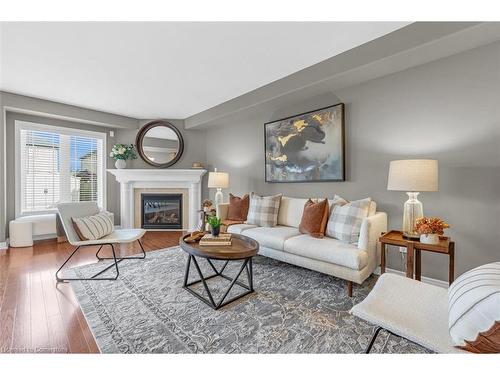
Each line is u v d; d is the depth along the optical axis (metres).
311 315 1.90
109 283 2.47
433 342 1.00
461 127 2.21
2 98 3.59
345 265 2.14
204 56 2.63
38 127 4.20
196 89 3.59
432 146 2.38
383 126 2.72
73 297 2.17
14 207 3.97
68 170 4.57
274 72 3.05
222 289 2.34
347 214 2.50
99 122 4.63
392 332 1.12
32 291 2.28
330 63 2.69
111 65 2.82
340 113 3.03
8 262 3.07
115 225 5.13
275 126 3.87
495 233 2.07
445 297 1.32
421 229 1.92
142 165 5.22
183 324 1.77
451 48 2.12
